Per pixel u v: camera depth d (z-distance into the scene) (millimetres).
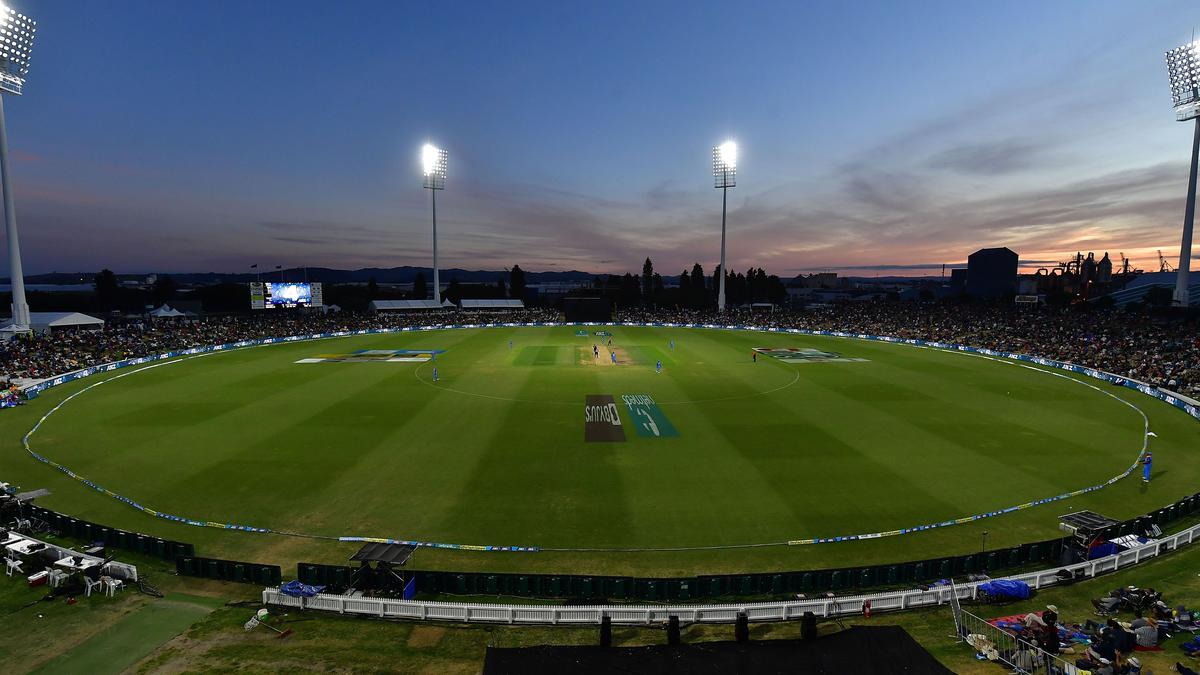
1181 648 12391
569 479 24797
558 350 66562
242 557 18156
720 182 102438
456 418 34719
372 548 15984
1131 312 70188
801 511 21656
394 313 105250
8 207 57344
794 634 13758
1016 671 11945
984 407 37844
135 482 24266
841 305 108438
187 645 13227
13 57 53312
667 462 26938
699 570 17578
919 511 21703
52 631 13805
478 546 18922
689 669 11688
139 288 150625
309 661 12547
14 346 54094
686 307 141375
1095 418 35062
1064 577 16078
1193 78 58156
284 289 87500
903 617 14539
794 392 42594
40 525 19578
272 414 35469
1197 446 29641
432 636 13648
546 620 14203
